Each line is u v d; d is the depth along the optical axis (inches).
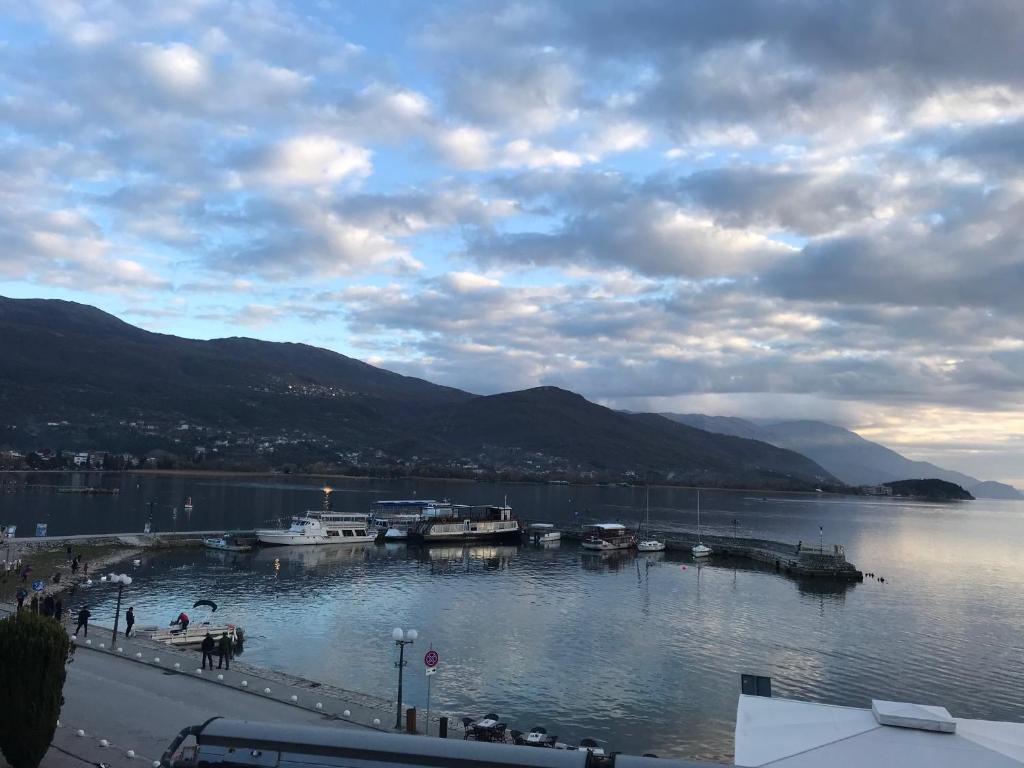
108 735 1258.0
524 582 4392.2
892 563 6205.7
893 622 3511.3
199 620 3024.1
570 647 2787.9
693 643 2920.8
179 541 5344.5
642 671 2488.9
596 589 4217.5
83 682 1577.3
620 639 2945.4
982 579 5246.1
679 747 1845.5
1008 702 2319.1
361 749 746.8
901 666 2689.5
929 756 777.6
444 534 6446.9
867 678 2524.6
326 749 753.6
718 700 2207.2
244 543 5511.8
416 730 1446.9
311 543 5861.2
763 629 3240.7
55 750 1167.6
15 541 4655.5
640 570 5108.3
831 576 4992.6
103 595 3464.6
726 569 5280.5
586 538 6412.4
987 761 765.3
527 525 7357.3
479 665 2501.2
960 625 3484.3
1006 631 3361.2
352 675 2317.9
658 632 3097.9
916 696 2349.9
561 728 1943.9
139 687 1562.5
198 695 1528.1
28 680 983.0
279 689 1630.2
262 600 3560.5
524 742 1577.3
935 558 6717.5
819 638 3100.4
